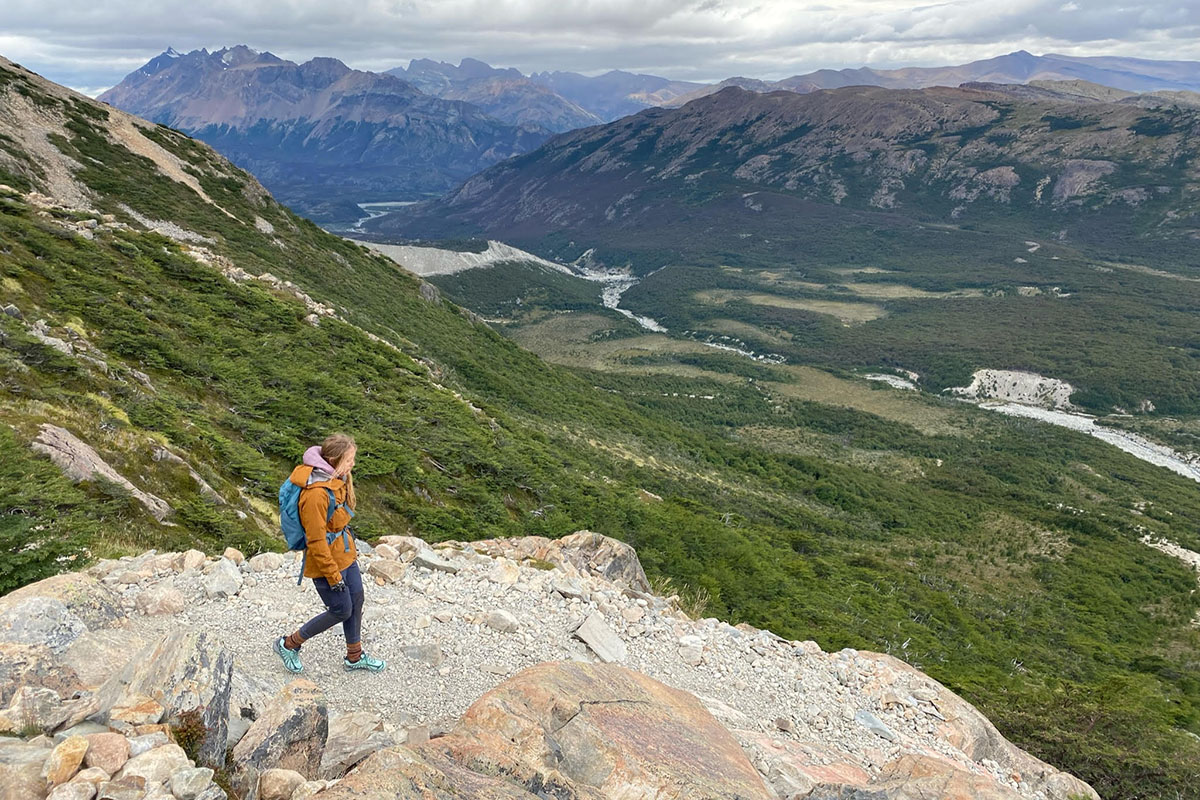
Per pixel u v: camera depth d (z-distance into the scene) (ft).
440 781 13.64
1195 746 82.43
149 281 131.44
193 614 25.44
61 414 61.46
